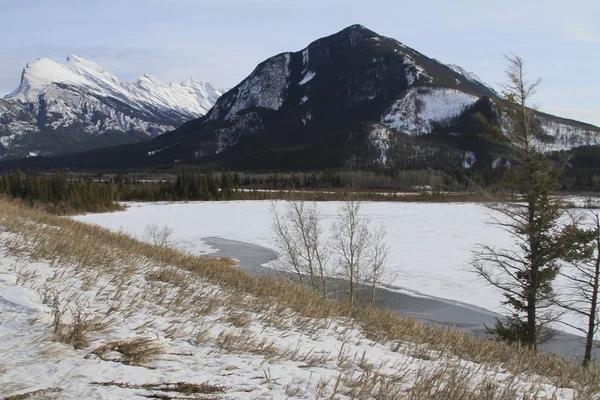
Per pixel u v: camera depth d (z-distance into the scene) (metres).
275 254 30.45
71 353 4.21
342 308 9.13
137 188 100.38
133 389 3.69
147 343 4.68
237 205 75.06
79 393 3.47
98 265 7.96
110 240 12.75
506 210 13.93
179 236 39.75
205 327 5.65
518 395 5.02
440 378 5.00
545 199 13.24
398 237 37.59
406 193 94.25
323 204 65.25
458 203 70.81
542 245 13.46
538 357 8.38
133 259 9.58
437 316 18.20
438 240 36.00
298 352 5.42
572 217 13.12
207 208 70.50
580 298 18.41
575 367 8.38
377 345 6.78
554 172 13.49
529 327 13.55
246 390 3.97
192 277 9.27
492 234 39.00
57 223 14.25
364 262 25.47
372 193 86.25
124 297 6.39
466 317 18.19
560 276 21.84
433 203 71.44
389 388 4.41
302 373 4.61
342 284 21.56
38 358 3.95
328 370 4.89
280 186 120.56
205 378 4.10
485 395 4.63
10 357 3.88
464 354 7.36
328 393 4.11
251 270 25.17
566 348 15.14
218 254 30.73
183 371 4.21
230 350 5.00
